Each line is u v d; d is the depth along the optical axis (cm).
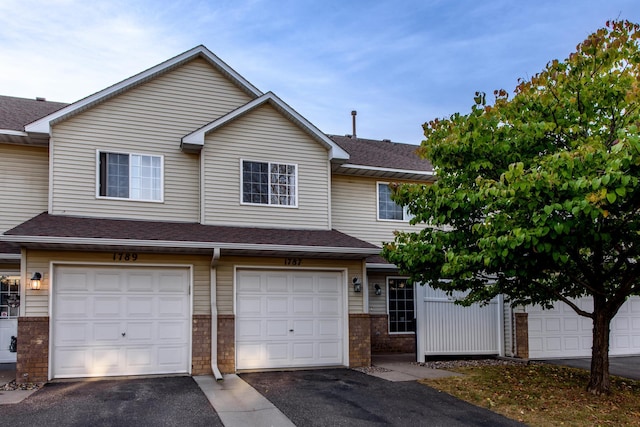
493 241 705
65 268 1005
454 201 824
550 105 812
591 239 718
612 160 591
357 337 1194
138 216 1178
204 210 1198
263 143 1278
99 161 1164
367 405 793
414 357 1398
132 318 1038
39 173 1198
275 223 1259
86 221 1088
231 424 678
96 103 1177
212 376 1034
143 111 1225
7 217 1161
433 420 714
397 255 927
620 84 776
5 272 1219
